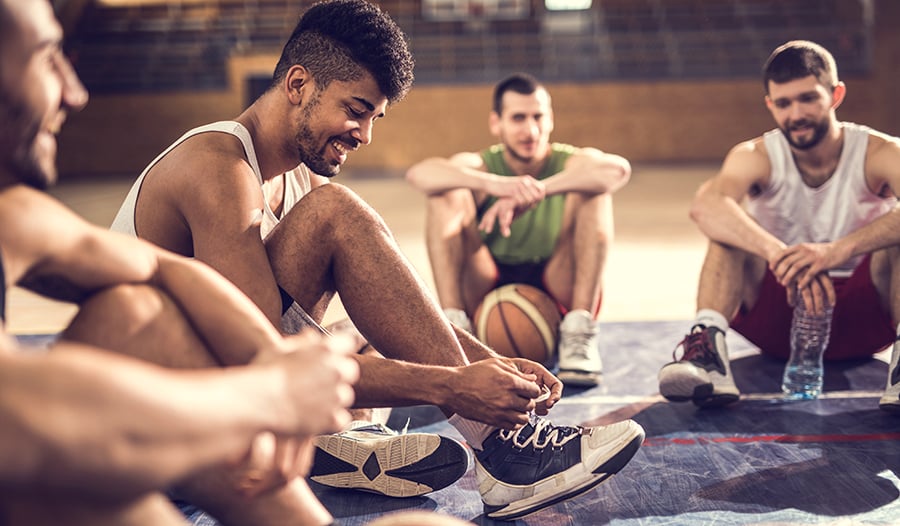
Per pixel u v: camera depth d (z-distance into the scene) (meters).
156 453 0.69
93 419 0.66
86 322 0.97
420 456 1.75
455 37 12.63
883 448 2.01
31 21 0.82
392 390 1.43
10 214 0.88
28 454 0.65
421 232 6.21
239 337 1.01
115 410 0.67
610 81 11.77
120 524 0.78
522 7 13.86
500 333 2.61
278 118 1.62
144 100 11.73
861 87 11.67
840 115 11.72
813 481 1.83
